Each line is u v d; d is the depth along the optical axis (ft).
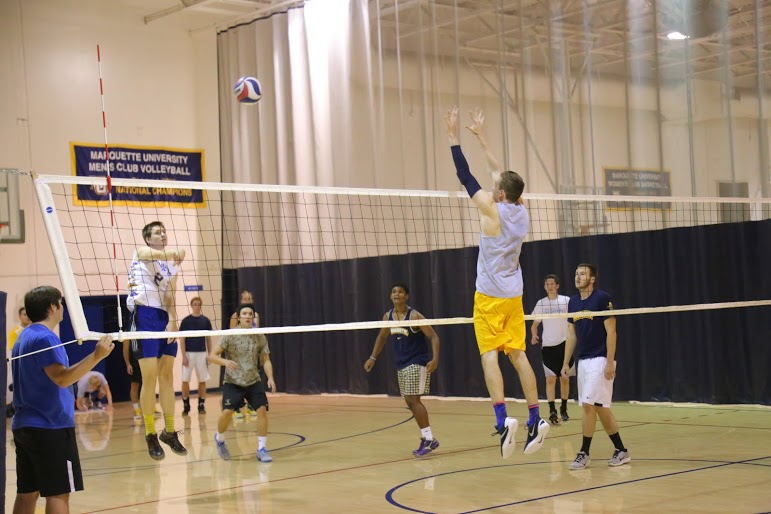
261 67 55.88
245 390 28.73
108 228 52.95
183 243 56.13
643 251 38.22
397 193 23.16
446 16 45.42
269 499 21.94
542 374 41.83
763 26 34.73
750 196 35.06
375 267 49.47
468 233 44.45
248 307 28.48
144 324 25.34
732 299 35.68
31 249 49.88
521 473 23.67
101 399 53.16
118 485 25.02
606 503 19.24
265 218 55.47
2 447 16.67
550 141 41.27
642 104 38.22
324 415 42.01
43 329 16.35
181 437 35.78
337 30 51.19
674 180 37.29
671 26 37.32
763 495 19.36
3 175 47.83
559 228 40.98
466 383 45.06
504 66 42.98
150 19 56.03
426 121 46.32
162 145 56.29
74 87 52.95
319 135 52.42
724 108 35.81
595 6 39.73
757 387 35.09
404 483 23.17
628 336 38.91
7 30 50.47
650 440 28.37
